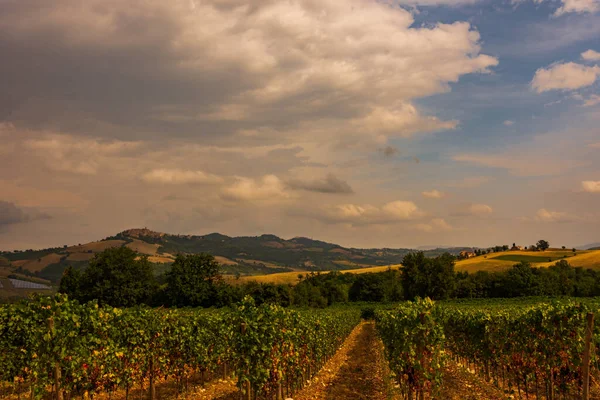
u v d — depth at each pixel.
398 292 95.75
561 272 93.06
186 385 18.73
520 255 142.62
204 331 20.38
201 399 17.64
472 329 20.53
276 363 15.76
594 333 13.27
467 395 17.12
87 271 69.12
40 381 11.64
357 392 18.92
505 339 17.00
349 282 114.94
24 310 12.14
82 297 67.19
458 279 99.19
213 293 69.25
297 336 18.78
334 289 93.50
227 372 23.81
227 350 20.56
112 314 15.03
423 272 91.69
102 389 14.43
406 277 94.50
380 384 20.25
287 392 18.39
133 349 15.88
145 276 71.12
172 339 17.69
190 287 68.81
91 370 13.56
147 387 19.94
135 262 71.25
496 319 18.62
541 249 158.62
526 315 15.64
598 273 100.50
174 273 69.75
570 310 13.71
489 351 19.00
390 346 16.05
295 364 18.61
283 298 68.75
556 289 85.38
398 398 17.09
